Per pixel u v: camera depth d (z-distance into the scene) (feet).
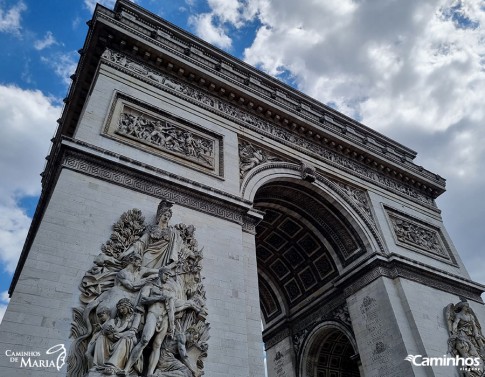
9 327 56.54
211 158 103.50
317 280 143.02
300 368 137.80
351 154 145.89
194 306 70.95
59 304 61.87
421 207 155.22
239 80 131.34
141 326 62.49
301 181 123.54
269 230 143.64
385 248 126.31
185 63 113.39
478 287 135.33
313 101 153.79
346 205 129.29
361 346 115.96
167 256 74.95
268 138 123.24
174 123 103.14
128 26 107.55
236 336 76.07
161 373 60.64
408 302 113.29
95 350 57.36
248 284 87.56
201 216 88.69
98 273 67.41
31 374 54.34
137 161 85.97
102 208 76.48
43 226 68.49
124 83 100.63
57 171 82.94
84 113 88.48
